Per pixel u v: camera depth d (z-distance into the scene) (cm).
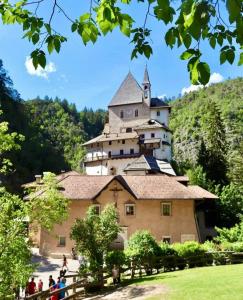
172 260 2847
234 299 1700
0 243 1296
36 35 482
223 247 3136
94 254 2538
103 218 2622
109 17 429
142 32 492
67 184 4216
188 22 318
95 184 4244
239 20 306
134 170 6331
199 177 5534
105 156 8825
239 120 13912
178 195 3972
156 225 3947
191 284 2077
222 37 387
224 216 4769
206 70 357
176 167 8431
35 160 9394
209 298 1752
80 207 4028
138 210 3984
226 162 6938
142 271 2892
